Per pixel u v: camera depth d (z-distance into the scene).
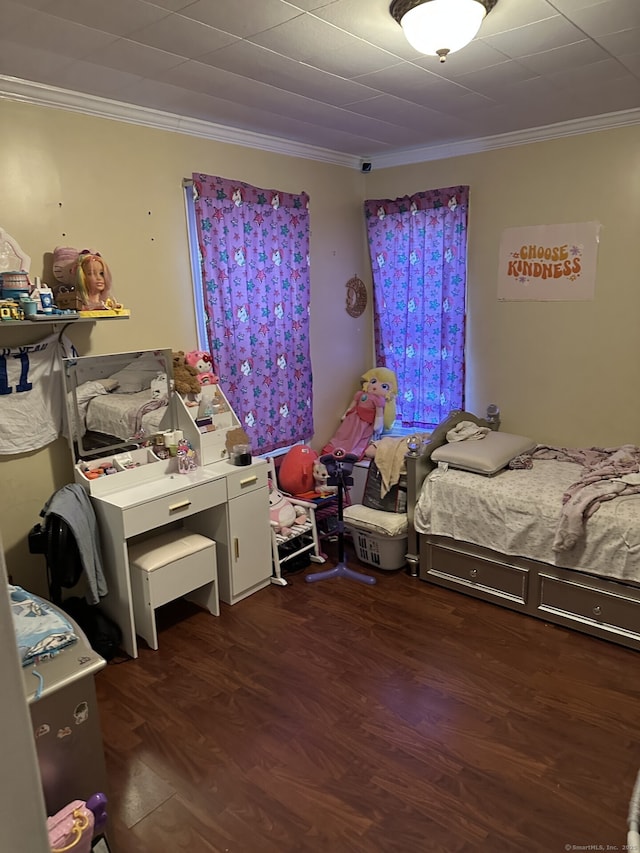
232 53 2.31
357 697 2.51
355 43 2.24
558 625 2.98
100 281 2.71
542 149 3.63
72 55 2.30
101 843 1.64
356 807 1.98
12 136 2.60
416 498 3.45
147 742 2.29
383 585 3.45
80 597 2.99
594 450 3.63
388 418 4.46
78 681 1.69
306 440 4.27
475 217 3.98
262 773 2.13
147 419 3.14
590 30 2.17
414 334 4.39
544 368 3.87
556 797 2.00
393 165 4.29
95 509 2.82
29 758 0.52
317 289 4.22
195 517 3.34
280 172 3.82
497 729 2.31
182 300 3.37
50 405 2.84
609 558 2.75
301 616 3.14
